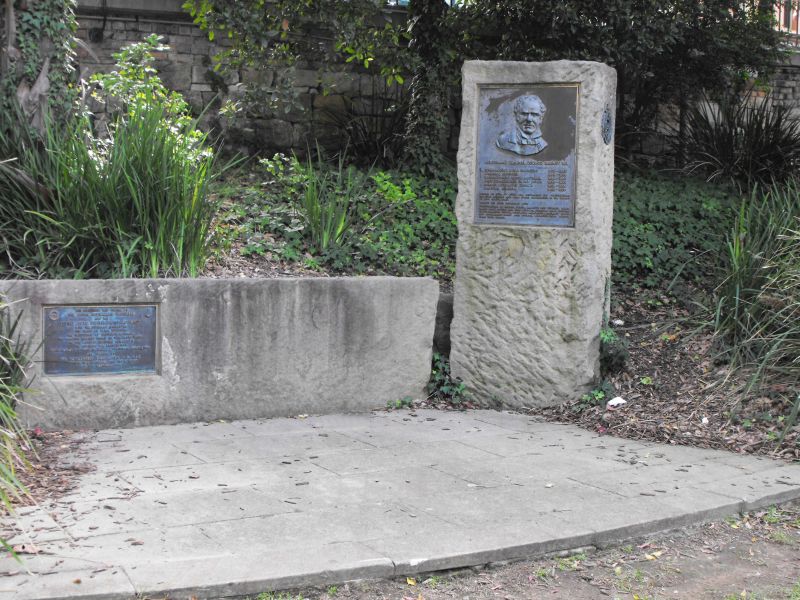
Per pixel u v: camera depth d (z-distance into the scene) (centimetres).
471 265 700
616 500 468
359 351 671
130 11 985
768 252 727
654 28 995
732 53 1123
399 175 964
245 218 782
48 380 575
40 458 513
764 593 384
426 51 1020
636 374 700
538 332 683
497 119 690
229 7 893
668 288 827
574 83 666
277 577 354
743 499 477
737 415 623
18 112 656
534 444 587
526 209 686
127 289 593
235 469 508
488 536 408
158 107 702
